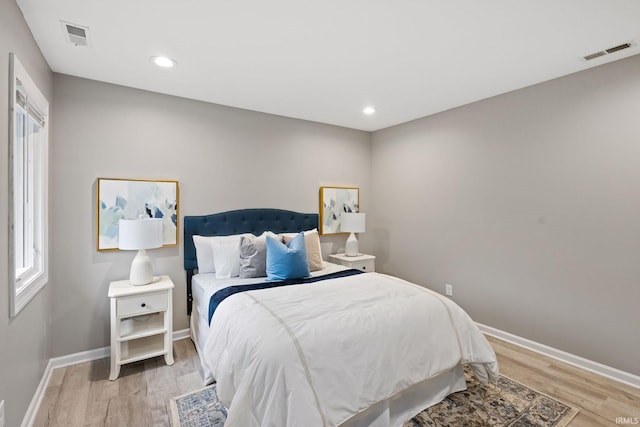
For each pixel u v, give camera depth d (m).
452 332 2.10
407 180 4.14
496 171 3.18
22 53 1.82
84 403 2.11
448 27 1.98
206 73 2.66
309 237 3.35
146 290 2.52
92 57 2.37
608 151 2.45
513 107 3.03
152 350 2.64
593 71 2.53
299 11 1.82
